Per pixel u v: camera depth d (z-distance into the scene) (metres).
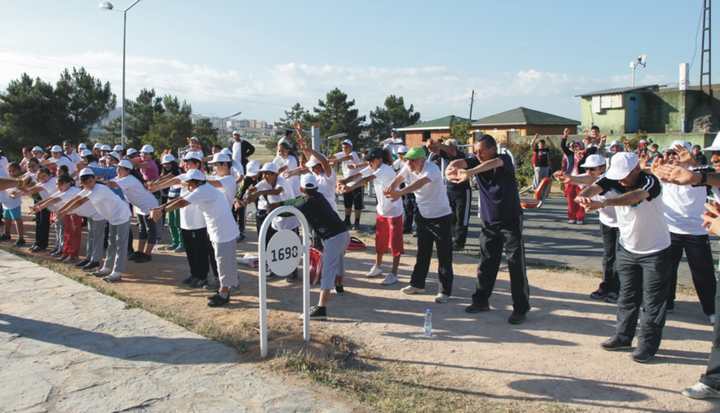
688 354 5.21
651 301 4.94
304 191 6.19
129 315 6.34
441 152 9.09
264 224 4.93
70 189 9.00
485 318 6.36
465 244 10.75
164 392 4.41
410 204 11.70
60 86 36.59
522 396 4.36
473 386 4.54
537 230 12.16
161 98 48.78
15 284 7.75
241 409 4.12
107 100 38.91
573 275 8.29
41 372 4.82
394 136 15.33
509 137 25.75
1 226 12.77
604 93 29.31
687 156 5.33
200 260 7.79
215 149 12.27
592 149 12.09
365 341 5.59
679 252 6.20
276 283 7.96
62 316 6.31
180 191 9.98
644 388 4.50
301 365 4.86
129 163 9.02
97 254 8.80
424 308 6.75
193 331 5.80
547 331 5.91
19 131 34.28
